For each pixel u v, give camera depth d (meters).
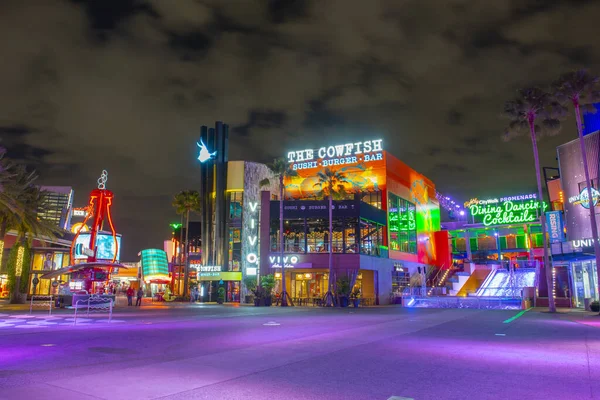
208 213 63.78
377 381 8.86
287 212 59.09
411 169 75.44
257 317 28.64
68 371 9.58
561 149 44.22
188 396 7.52
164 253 75.12
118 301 60.38
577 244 38.88
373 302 58.97
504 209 76.19
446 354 12.52
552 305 35.25
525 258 81.56
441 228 88.00
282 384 8.52
